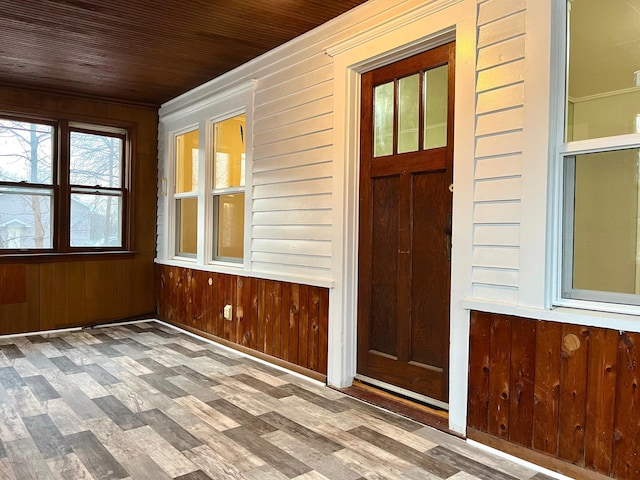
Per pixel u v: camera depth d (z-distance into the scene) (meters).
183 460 2.27
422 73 2.85
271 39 3.66
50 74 4.49
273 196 3.90
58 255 5.00
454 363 2.56
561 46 2.18
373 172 3.16
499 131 2.36
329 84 3.34
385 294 3.12
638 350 1.90
